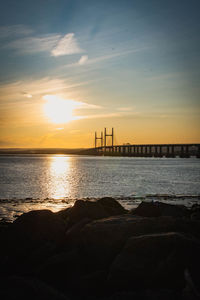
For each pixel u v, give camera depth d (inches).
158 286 272.2
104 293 279.9
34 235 358.0
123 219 369.1
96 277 294.0
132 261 287.4
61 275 310.2
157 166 5246.1
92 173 3147.1
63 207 966.4
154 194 1402.6
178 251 285.7
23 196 1371.8
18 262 339.0
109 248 320.8
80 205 442.3
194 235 348.5
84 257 326.3
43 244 351.9
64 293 282.8
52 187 1760.6
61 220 385.4
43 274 312.5
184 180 2306.8
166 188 1729.8
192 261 280.5
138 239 303.4
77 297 275.9
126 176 2709.2
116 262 291.3
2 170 3491.6
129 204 1008.9
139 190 1624.0
